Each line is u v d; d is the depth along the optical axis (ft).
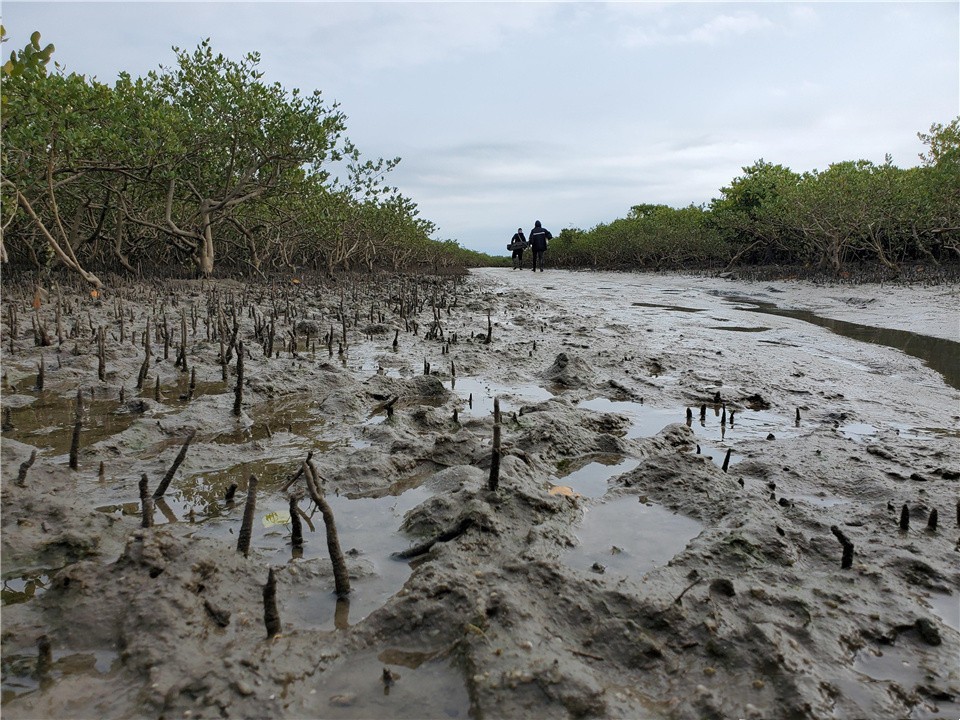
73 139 35.19
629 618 7.77
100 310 32.63
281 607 8.16
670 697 6.67
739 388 21.16
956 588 8.98
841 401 19.77
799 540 10.12
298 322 32.22
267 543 9.93
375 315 36.91
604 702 6.40
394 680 6.75
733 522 10.57
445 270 108.99
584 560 9.60
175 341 26.27
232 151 49.34
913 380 22.68
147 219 56.29
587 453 14.82
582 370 22.33
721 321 38.73
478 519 10.07
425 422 16.26
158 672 6.63
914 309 41.93
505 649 6.98
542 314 42.22
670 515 11.35
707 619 7.73
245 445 14.42
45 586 8.56
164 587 7.75
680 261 111.55
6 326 26.68
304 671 6.83
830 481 12.87
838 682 6.96
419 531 10.34
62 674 6.75
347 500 11.84
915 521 10.94
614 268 117.70
